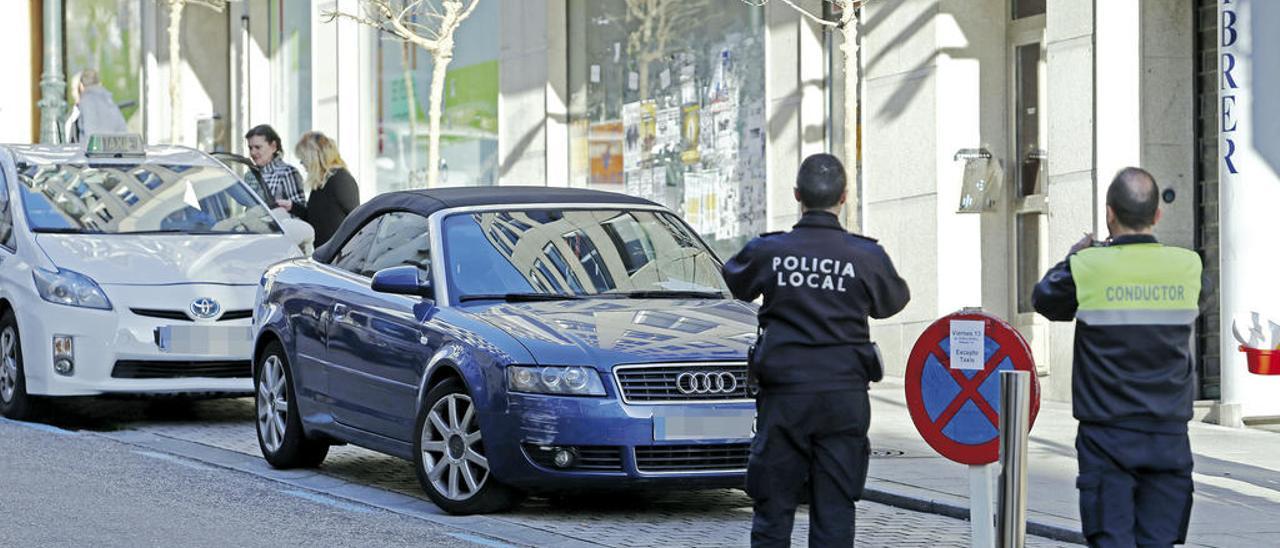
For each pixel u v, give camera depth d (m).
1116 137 18.89
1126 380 9.15
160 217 19.00
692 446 12.36
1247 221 17.64
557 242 14.05
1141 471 9.25
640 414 12.24
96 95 31.30
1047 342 20.83
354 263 14.84
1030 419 9.34
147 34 39.12
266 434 15.30
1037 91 20.80
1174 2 19.03
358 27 32.66
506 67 28.33
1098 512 9.21
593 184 27.02
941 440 9.68
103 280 17.59
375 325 13.80
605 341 12.57
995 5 21.05
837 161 9.44
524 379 12.37
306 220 21.11
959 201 20.81
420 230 14.16
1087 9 19.16
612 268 13.98
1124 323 9.16
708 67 24.56
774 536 9.38
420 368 13.16
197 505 12.95
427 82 30.62
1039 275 20.88
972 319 9.59
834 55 22.55
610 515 12.98
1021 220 21.06
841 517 9.34
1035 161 20.83
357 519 12.56
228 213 19.38
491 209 14.20
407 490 14.09
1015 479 9.27
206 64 37.84
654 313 13.25
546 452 12.28
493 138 28.89
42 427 17.38
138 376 17.52
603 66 26.73
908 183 21.38
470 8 23.22
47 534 11.56
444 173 30.19
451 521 12.59
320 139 20.75
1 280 18.25
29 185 18.98
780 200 23.08
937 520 13.08
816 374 9.21
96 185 19.22
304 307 14.84
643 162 25.94
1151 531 9.26
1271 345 13.14
